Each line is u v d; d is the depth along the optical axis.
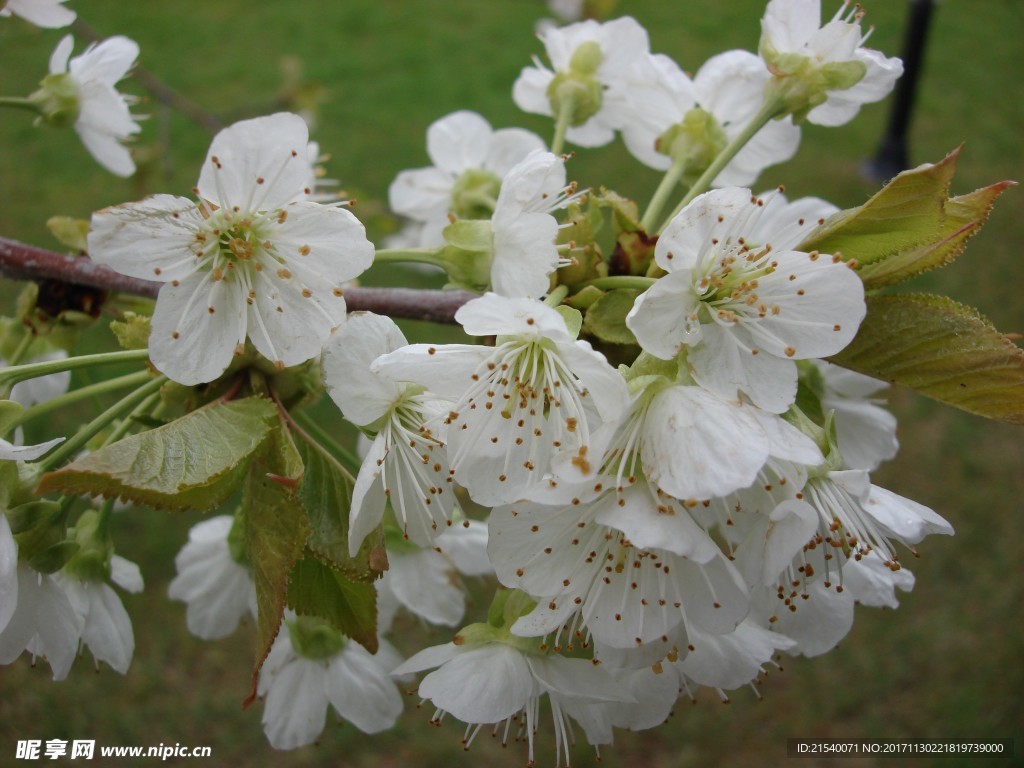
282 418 0.11
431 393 0.11
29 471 0.12
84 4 0.67
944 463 0.41
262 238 0.12
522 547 0.11
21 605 0.12
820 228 0.11
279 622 0.10
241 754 0.32
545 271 0.12
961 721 0.33
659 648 0.11
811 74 0.14
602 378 0.10
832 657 0.35
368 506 0.11
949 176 0.10
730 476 0.10
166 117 0.27
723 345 0.11
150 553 0.36
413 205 0.19
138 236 0.11
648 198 0.51
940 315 0.11
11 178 0.51
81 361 0.12
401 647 0.33
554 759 0.32
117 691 0.32
